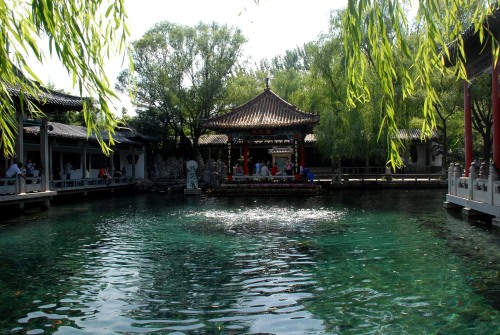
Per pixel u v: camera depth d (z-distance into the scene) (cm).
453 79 2819
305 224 1653
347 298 763
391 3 430
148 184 3831
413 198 2692
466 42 1466
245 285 852
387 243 1241
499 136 1555
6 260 1093
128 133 4047
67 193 2995
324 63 3488
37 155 3077
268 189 3159
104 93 418
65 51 397
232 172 3356
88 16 438
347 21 452
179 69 4278
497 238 1262
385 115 475
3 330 642
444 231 1410
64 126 3291
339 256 1090
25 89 443
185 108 4406
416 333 610
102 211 2200
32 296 801
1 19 394
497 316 668
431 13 445
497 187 1398
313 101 3741
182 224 1705
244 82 4650
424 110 479
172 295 796
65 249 1227
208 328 638
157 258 1101
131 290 830
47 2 380
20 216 1989
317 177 4072
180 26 4278
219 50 4331
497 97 1548
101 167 3594
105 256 1132
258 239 1348
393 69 466
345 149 3381
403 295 774
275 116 3272
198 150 4697
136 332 627
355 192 3262
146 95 4509
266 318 674
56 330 640
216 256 1115
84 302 764
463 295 768
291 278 898
